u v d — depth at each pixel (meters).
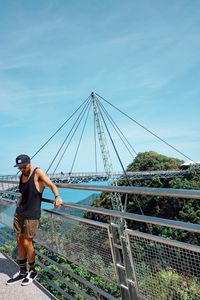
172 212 54.47
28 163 4.07
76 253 3.74
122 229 2.97
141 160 84.19
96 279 4.00
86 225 3.52
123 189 2.76
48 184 3.99
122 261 3.09
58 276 4.11
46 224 4.46
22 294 3.98
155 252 2.59
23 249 4.31
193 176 71.81
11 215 5.57
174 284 2.43
